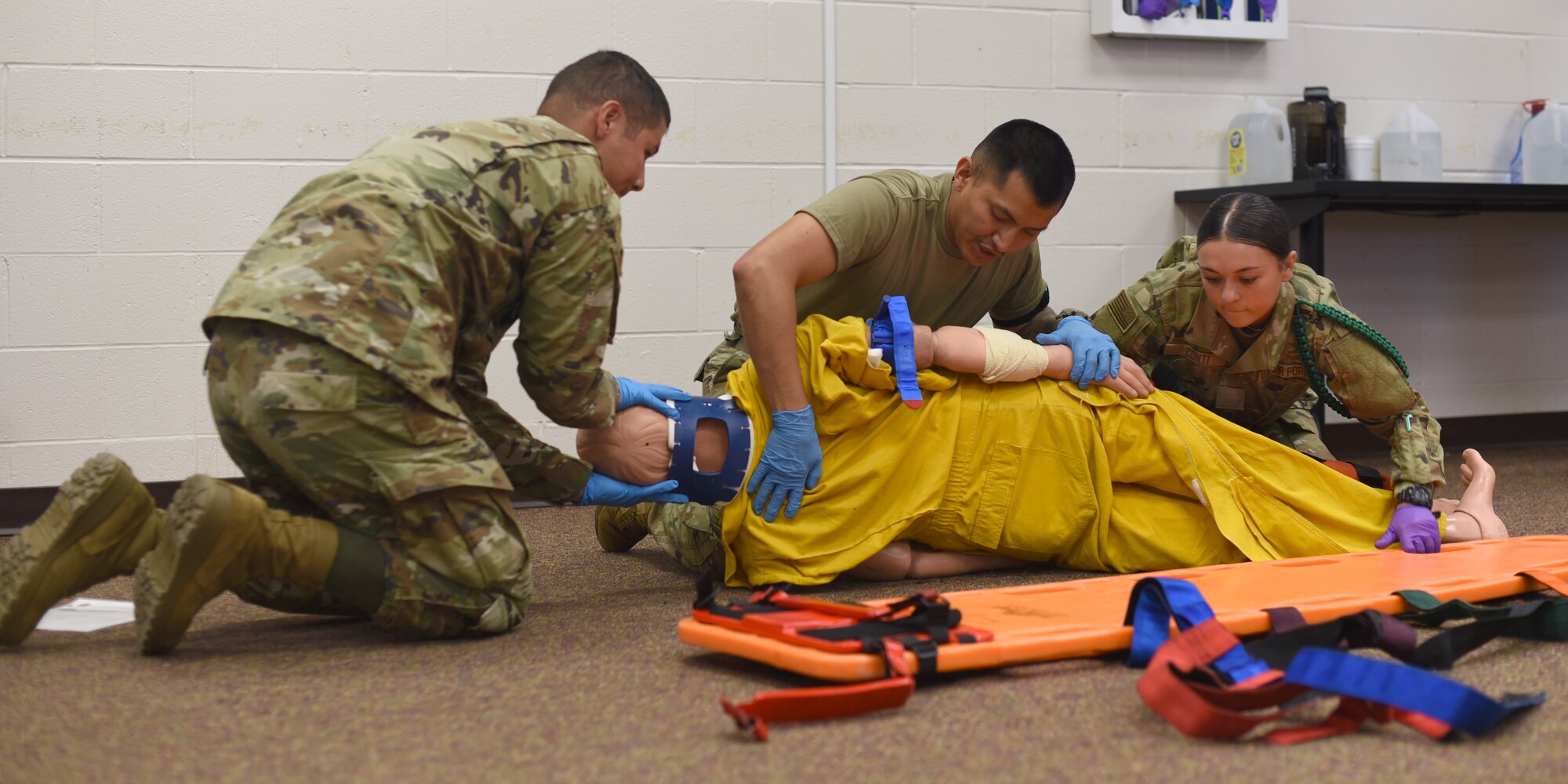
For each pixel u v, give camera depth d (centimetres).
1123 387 206
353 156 309
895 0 347
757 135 338
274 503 166
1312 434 240
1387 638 138
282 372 149
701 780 107
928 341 198
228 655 154
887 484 197
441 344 157
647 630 168
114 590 203
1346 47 391
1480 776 107
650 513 223
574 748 116
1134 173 371
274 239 155
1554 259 414
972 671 142
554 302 166
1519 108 411
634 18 327
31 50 287
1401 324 403
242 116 301
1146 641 143
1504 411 418
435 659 152
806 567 192
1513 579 171
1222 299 202
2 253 289
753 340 189
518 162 162
